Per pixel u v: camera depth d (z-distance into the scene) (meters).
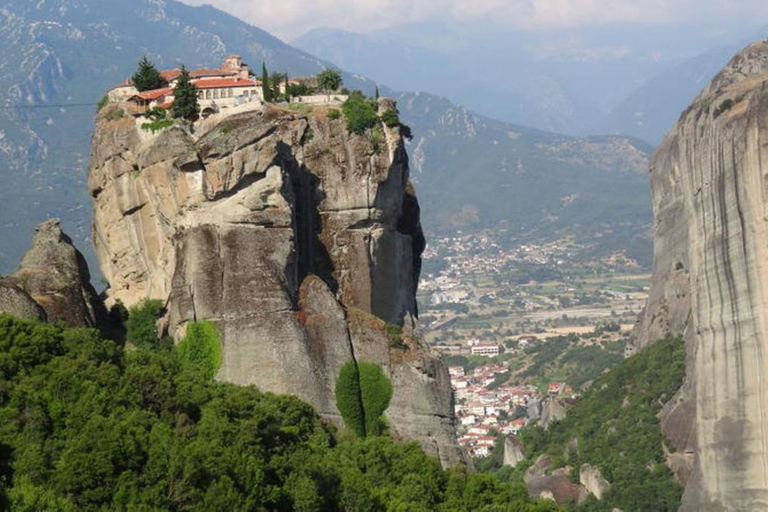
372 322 148.50
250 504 119.38
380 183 152.25
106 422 119.25
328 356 144.75
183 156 144.12
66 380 126.12
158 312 149.25
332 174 151.50
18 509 105.81
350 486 131.75
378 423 146.50
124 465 116.62
